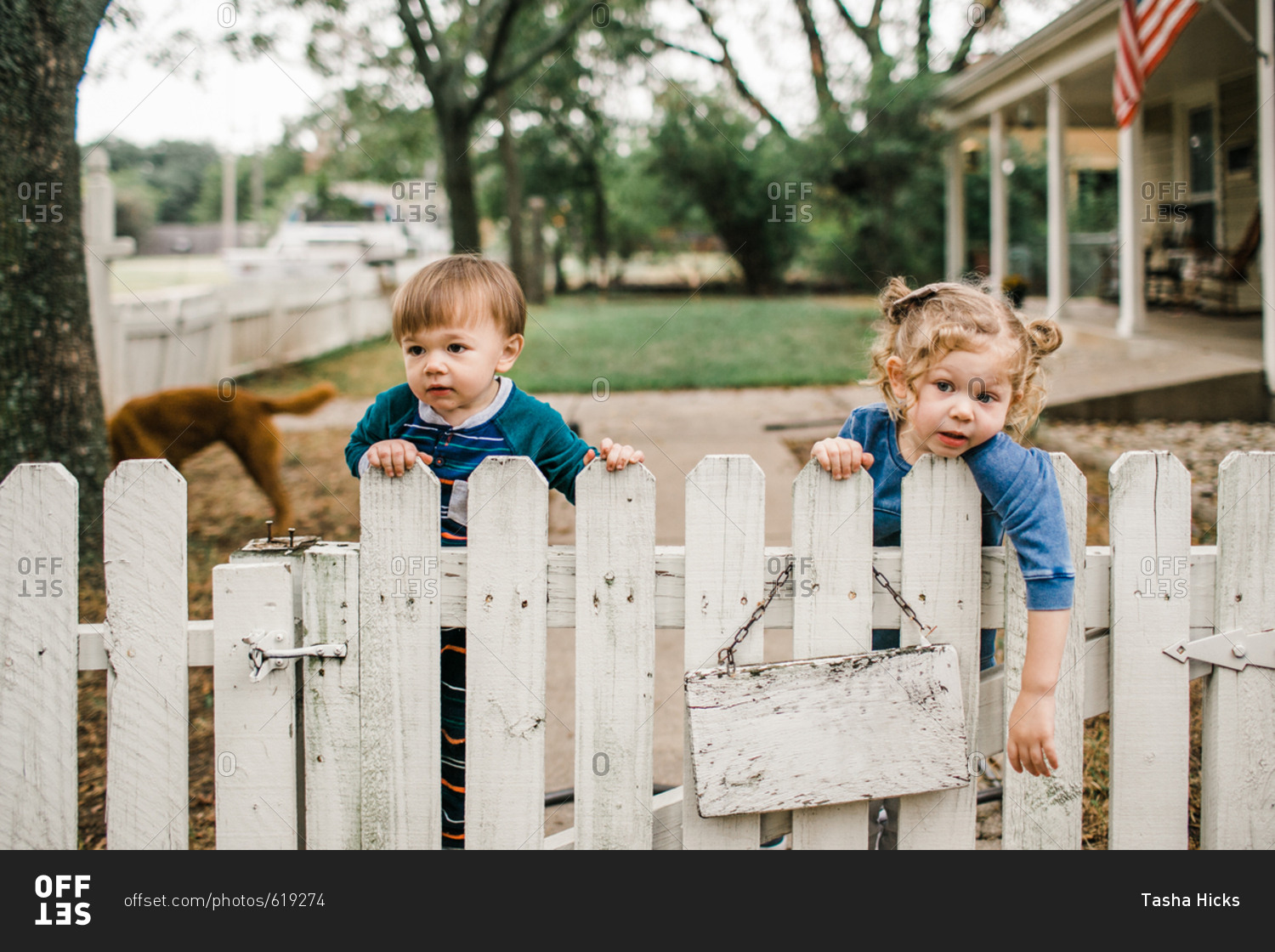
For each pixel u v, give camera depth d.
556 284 18.95
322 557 1.56
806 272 16.80
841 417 6.37
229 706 1.56
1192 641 1.67
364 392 7.84
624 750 1.59
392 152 12.40
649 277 19.64
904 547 1.59
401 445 1.57
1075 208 13.70
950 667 1.55
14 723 1.58
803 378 7.90
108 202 6.09
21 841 1.59
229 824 1.58
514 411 1.87
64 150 3.37
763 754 1.51
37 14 3.21
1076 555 1.64
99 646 1.58
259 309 8.62
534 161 18.44
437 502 1.56
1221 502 1.67
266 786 1.58
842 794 1.52
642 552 1.56
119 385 6.27
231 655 1.56
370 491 1.56
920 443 1.72
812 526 1.57
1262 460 1.66
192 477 5.37
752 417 6.43
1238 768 1.70
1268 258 6.16
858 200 13.27
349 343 10.28
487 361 1.77
